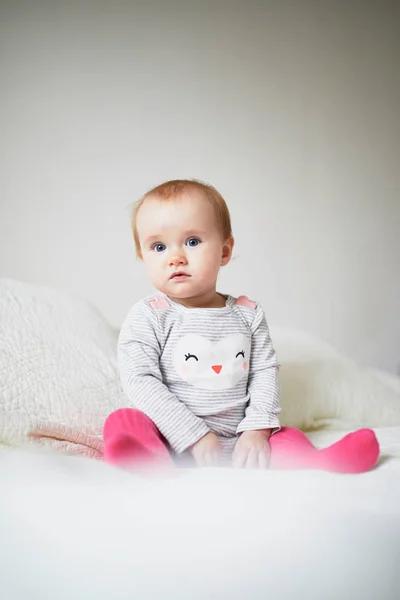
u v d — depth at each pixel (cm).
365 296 324
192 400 123
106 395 133
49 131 275
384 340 327
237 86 299
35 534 73
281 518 76
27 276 273
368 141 321
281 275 310
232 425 124
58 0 275
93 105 279
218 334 126
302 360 164
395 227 329
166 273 125
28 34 272
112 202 282
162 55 288
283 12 305
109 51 281
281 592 69
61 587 69
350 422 153
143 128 286
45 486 84
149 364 122
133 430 112
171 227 124
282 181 308
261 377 129
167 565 69
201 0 293
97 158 280
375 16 319
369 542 75
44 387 125
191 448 115
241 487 86
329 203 316
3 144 270
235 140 300
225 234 132
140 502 80
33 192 274
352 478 94
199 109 294
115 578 68
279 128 307
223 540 72
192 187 129
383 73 322
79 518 76
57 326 145
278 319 310
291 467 112
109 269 282
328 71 313
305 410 149
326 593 71
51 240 276
